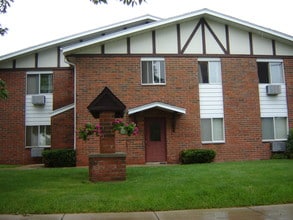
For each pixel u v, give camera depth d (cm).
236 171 1142
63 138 1869
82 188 916
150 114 1736
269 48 1883
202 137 1773
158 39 1795
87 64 1734
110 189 890
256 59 1862
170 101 1761
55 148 1859
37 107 2034
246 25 1819
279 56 1884
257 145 1808
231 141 1788
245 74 1841
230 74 1828
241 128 1805
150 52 1778
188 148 1748
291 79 1884
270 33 1844
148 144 1744
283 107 1861
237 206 760
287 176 1016
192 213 700
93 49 1748
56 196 816
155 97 1752
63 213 710
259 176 1027
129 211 723
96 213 708
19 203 757
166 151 1738
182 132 1753
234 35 1859
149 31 1791
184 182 953
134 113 1708
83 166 1650
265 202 780
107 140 1053
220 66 1827
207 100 1795
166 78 1772
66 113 1880
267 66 1883
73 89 2044
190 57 1802
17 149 2000
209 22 1845
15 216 686
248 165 1331
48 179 1100
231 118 1802
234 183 920
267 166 1266
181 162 1712
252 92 1838
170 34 1808
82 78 1723
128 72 1750
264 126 1838
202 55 1814
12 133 2011
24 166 1778
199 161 1673
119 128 1057
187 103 1772
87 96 1712
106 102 1057
